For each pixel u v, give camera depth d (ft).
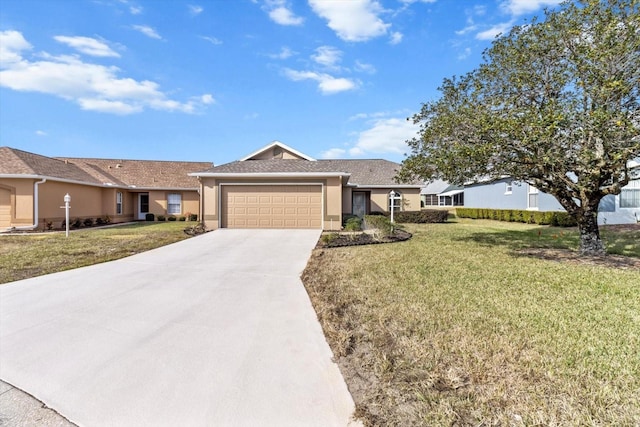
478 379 10.03
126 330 14.61
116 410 9.27
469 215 86.28
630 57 23.03
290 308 17.39
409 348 12.14
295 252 34.09
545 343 12.28
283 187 52.44
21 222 52.85
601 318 14.79
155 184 83.15
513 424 8.08
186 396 9.80
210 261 29.96
